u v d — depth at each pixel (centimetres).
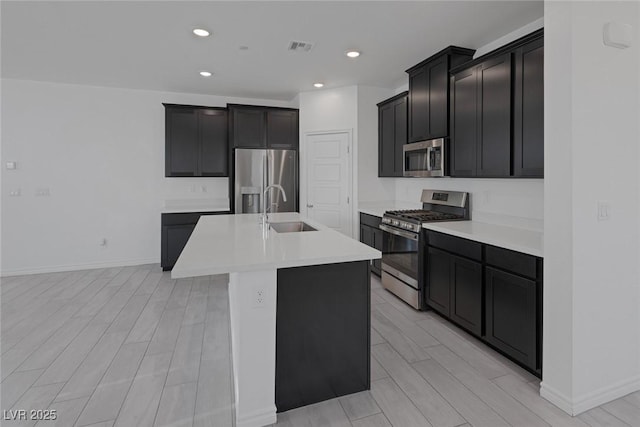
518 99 257
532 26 287
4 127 449
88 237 490
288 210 502
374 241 437
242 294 177
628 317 204
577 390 190
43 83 461
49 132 467
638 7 198
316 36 316
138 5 262
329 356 203
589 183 187
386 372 231
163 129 513
